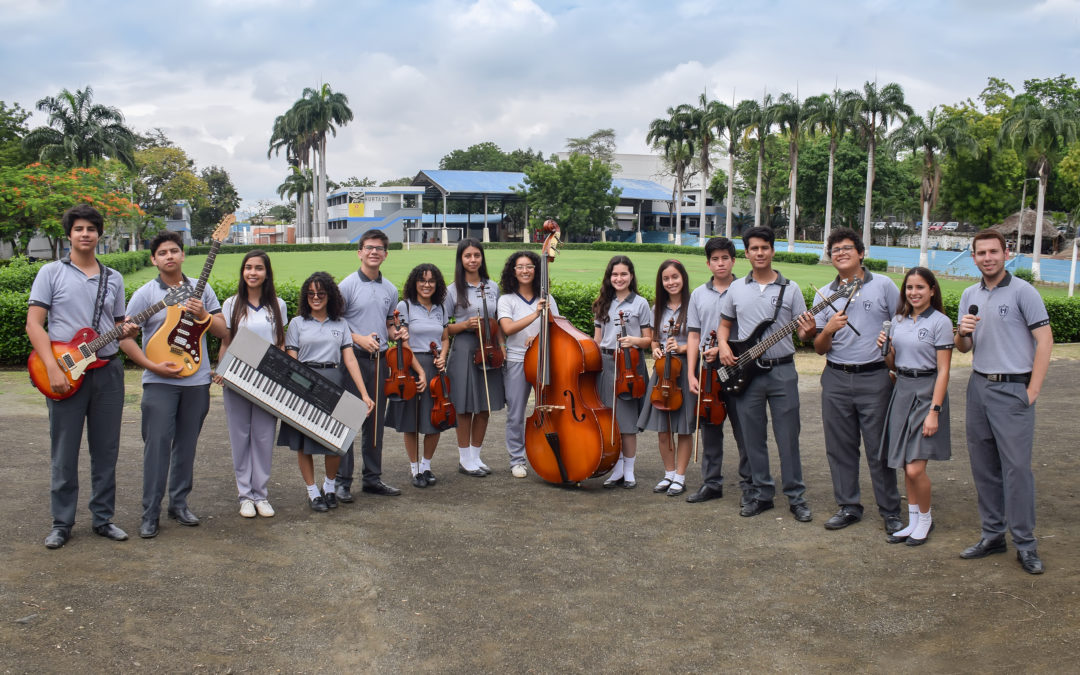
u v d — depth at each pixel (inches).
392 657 135.7
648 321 244.7
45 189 1175.0
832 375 201.5
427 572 172.7
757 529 202.7
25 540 181.5
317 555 181.0
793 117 1862.7
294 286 481.7
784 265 1771.7
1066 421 332.5
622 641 142.3
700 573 173.5
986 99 2126.0
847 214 2480.3
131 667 129.0
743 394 211.9
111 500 188.2
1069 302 638.5
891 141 1672.0
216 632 142.3
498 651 138.4
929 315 186.2
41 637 136.1
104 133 1775.3
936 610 151.9
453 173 2908.5
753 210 3011.8
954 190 1996.8
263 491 210.1
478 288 250.2
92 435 184.2
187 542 186.7
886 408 195.6
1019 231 1785.2
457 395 246.7
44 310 176.9
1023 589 158.9
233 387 196.1
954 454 280.5
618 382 236.7
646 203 3193.9
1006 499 171.9
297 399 202.5
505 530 201.5
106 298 184.2
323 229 2507.4
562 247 2437.3
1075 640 135.8
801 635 144.0
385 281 235.9
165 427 189.6
